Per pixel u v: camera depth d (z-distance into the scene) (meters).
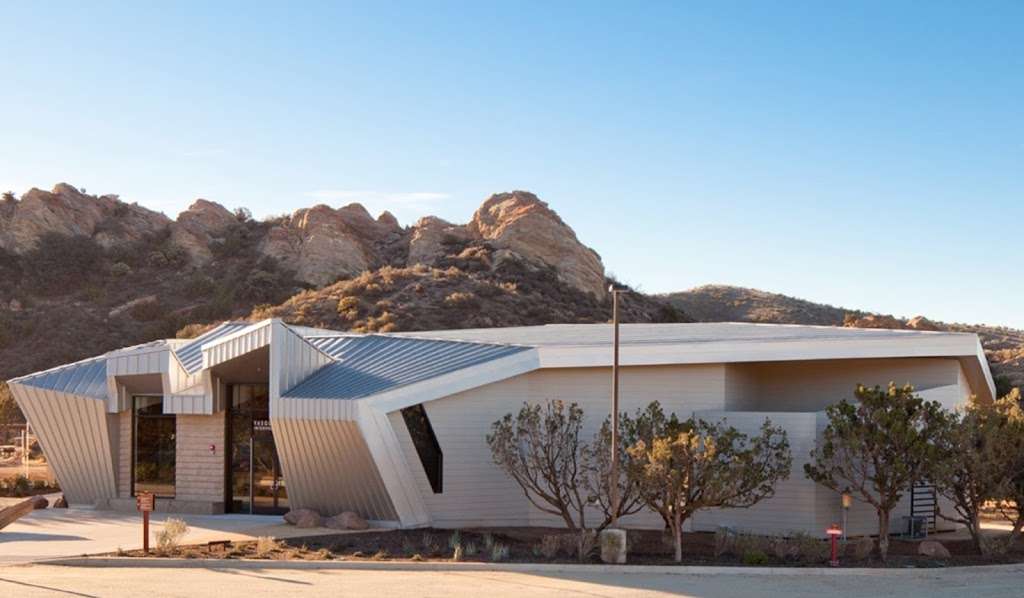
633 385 32.31
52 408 34.38
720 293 134.00
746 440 30.42
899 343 32.91
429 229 100.38
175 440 33.84
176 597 18.17
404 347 33.69
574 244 94.06
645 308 93.44
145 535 24.14
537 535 29.61
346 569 22.95
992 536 31.78
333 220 103.88
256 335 30.33
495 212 100.75
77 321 86.88
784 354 32.09
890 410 27.06
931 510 32.88
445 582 21.05
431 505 30.12
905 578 23.19
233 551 24.61
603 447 27.39
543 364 31.55
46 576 20.98
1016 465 28.16
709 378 32.06
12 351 81.38
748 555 24.97
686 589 20.77
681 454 25.08
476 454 30.89
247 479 32.94
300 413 28.94
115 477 34.41
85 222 108.50
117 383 33.84
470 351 32.31
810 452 28.53
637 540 28.42
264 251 102.38
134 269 101.81
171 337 84.25
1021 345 101.69
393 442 28.97
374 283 80.94
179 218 113.12
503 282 83.25
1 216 104.00
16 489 40.69
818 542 25.98
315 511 30.38
